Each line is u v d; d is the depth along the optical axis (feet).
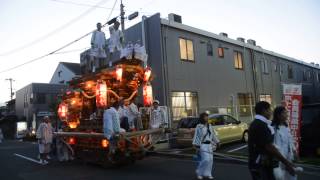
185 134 49.14
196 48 68.18
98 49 46.34
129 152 36.47
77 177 33.83
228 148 48.55
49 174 36.73
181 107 62.28
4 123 162.40
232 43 79.15
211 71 71.15
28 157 55.26
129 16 60.85
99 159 39.06
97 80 40.24
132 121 38.99
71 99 47.96
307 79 122.21
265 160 14.87
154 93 60.49
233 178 28.78
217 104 71.26
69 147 45.98
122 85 40.57
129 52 38.24
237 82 79.51
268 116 15.60
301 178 27.58
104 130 34.71
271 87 94.89
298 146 32.24
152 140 38.88
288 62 108.37
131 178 31.58
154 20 61.46
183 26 64.69
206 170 28.96
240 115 78.95
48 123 48.11
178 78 62.54
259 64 90.58
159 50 60.18
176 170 34.55
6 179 34.91
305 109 35.12
